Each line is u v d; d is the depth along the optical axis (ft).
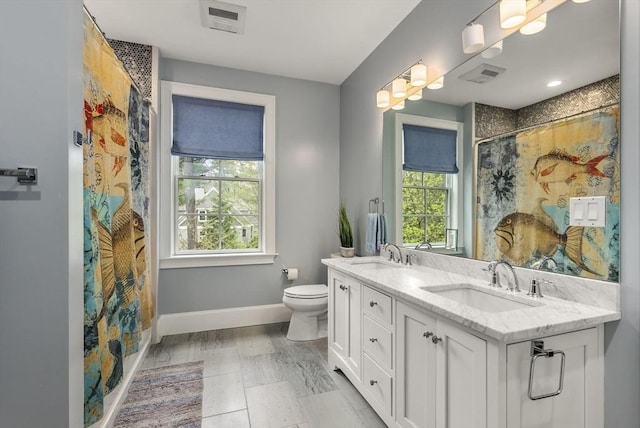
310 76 10.69
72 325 3.47
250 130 10.24
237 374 7.09
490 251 5.36
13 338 3.28
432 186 6.71
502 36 5.17
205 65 9.78
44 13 3.35
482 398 3.40
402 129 7.69
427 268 6.70
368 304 5.81
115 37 8.36
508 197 5.04
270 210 10.40
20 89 3.30
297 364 7.57
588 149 3.94
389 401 5.12
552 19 4.42
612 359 3.67
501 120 5.16
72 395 3.46
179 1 6.95
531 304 4.15
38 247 3.32
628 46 3.58
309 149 10.95
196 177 9.95
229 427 5.34
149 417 5.57
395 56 8.01
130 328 6.22
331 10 7.30
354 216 10.18
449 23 6.27
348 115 10.64
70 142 3.44
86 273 4.30
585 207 3.96
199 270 9.78
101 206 4.96
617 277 3.64
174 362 7.66
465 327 3.64
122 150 5.89
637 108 3.49
